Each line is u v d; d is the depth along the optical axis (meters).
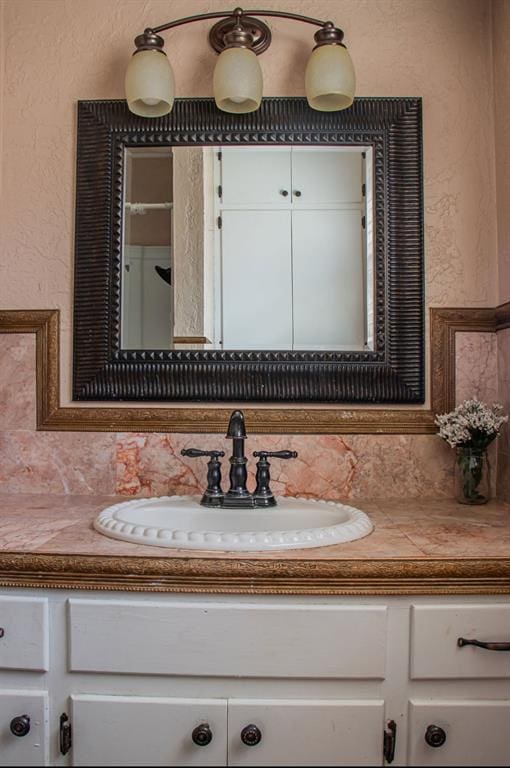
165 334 1.37
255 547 0.90
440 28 1.39
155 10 1.40
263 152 1.37
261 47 1.38
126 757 0.87
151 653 0.87
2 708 0.88
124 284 1.37
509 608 0.86
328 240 1.37
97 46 1.40
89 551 0.90
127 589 0.87
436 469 1.35
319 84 1.28
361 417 1.35
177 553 0.89
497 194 1.36
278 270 1.36
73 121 1.39
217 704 0.86
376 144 1.37
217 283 1.37
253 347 1.36
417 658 0.86
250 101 1.33
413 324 1.36
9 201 1.40
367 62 1.39
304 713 0.86
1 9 1.40
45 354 1.38
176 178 1.38
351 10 1.39
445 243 1.37
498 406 1.27
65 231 1.39
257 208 1.37
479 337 1.37
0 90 1.40
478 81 1.38
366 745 0.86
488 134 1.38
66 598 0.88
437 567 0.86
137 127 1.38
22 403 1.39
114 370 1.36
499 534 1.01
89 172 1.38
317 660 0.86
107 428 1.37
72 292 1.39
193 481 1.36
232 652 0.86
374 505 1.28
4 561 0.88
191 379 1.35
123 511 1.13
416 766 0.86
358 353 1.36
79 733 0.87
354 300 1.36
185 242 1.37
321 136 1.37
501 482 1.33
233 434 1.20
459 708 0.86
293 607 0.86
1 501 1.29
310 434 1.35
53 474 1.38
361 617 0.86
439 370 1.36
